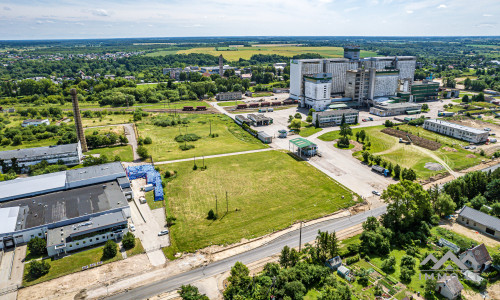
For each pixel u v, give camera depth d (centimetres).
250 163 16238
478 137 18512
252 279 8200
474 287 8031
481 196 11769
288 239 10256
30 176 14862
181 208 12075
